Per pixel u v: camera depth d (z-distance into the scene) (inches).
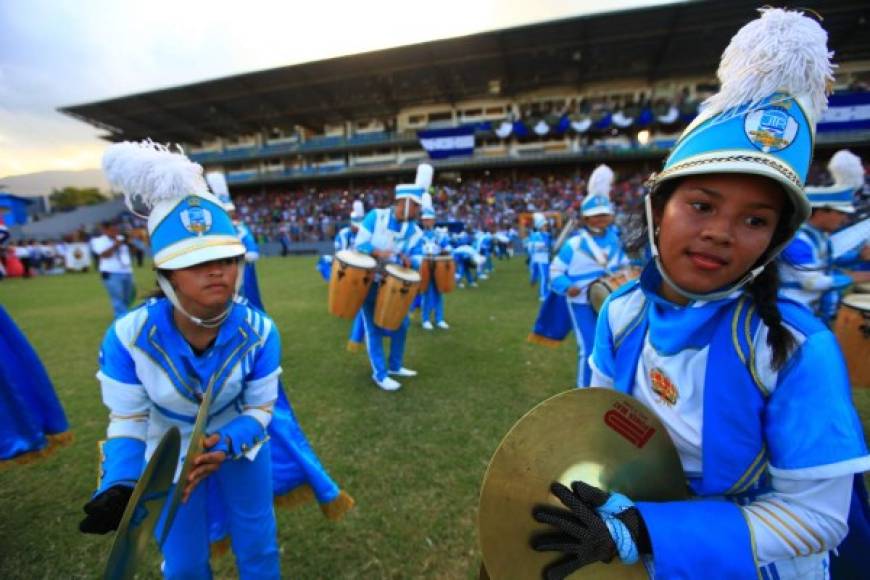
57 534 99.6
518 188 1455.5
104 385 55.1
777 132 31.1
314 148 1674.5
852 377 117.4
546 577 37.9
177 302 53.0
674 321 39.9
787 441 33.0
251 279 257.9
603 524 34.1
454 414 154.5
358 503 107.0
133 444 54.5
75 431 148.3
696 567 31.5
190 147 2011.6
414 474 118.4
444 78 1413.6
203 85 1451.8
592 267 154.0
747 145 31.6
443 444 133.8
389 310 168.6
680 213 35.2
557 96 1483.8
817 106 32.6
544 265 387.5
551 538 37.8
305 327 287.6
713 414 36.8
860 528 42.2
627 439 41.0
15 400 97.2
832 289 132.5
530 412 38.5
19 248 724.7
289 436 81.3
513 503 38.3
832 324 135.6
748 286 38.0
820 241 138.1
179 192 50.7
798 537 31.9
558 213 1068.5
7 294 492.1
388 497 109.1
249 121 1756.9
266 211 1617.9
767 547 31.8
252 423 60.1
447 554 91.7
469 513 103.3
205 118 1733.5
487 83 1459.2
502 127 1398.9
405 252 186.9
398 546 93.9
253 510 65.8
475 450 130.1
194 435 46.8
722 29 1112.2
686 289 37.2
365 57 1288.1
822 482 32.3
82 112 1657.2
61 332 292.0
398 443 134.7
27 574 88.6
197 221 50.6
